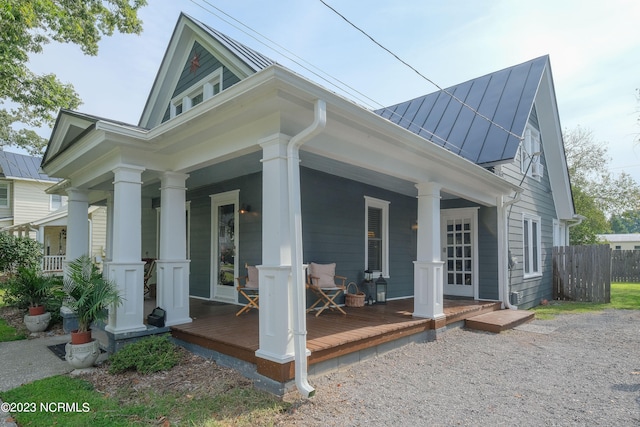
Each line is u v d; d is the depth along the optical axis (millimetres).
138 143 4664
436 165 5801
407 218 8727
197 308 6305
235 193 6867
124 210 4680
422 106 11227
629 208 23234
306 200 6230
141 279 4758
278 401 3246
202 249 7699
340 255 6840
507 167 8438
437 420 3016
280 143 3566
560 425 2945
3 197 17203
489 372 4211
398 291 8273
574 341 5664
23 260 13219
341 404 3273
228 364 3980
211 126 4004
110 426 2867
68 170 6219
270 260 3547
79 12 9523
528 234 9562
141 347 4137
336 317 5570
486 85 10328
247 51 7094
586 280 10664
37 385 3736
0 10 7543
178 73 7926
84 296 4207
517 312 7406
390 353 4805
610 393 3605
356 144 4441
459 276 8562
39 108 11414
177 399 3324
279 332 3404
